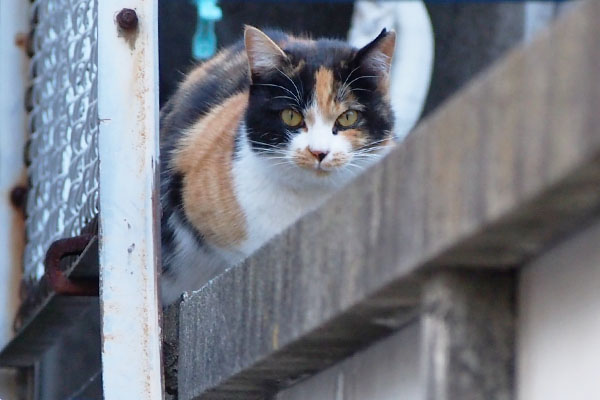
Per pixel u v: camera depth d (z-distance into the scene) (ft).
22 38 21.36
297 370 12.01
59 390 26.40
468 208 7.39
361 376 10.77
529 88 6.76
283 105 25.34
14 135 21.20
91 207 15.85
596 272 7.25
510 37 45.78
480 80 7.43
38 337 20.72
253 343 11.87
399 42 41.22
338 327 10.01
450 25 46.60
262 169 25.48
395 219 8.57
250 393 13.71
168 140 27.40
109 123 14.40
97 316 25.17
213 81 28.53
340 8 43.93
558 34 6.52
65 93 18.42
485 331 8.20
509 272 8.27
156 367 13.93
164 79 41.47
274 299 11.29
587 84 6.19
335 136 25.48
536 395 7.94
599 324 7.23
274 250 11.43
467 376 8.15
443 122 7.83
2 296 20.93
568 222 7.09
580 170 6.24
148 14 14.57
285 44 27.04
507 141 6.95
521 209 6.84
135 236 14.24
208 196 25.68
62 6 18.88
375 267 8.90
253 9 43.32
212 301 13.55
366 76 25.90
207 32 34.78
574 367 7.50
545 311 7.84
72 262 17.48
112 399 13.85
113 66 14.46
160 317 14.16
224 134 26.32
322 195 25.76
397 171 8.59
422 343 8.74
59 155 18.71
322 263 10.08
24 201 21.09
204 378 13.66
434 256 7.93
